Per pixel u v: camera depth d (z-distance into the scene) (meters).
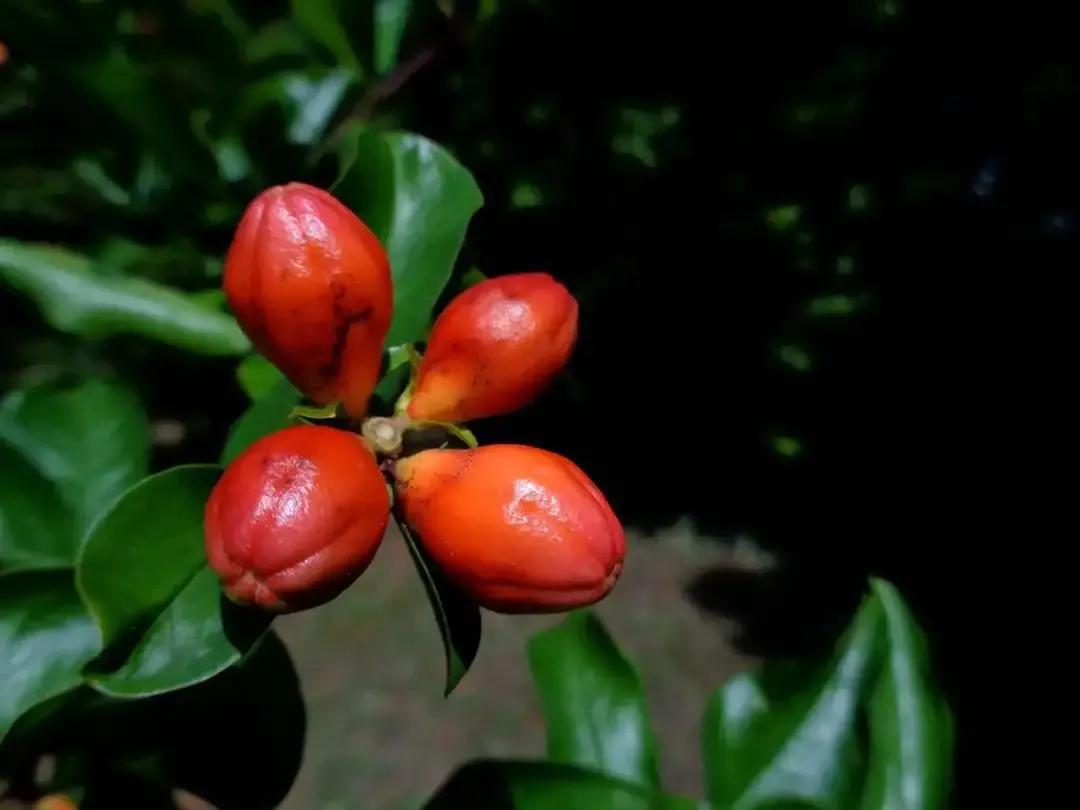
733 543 0.86
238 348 0.23
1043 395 0.86
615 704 0.23
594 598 0.17
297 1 0.29
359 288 0.18
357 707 0.72
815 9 0.71
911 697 0.21
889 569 0.84
